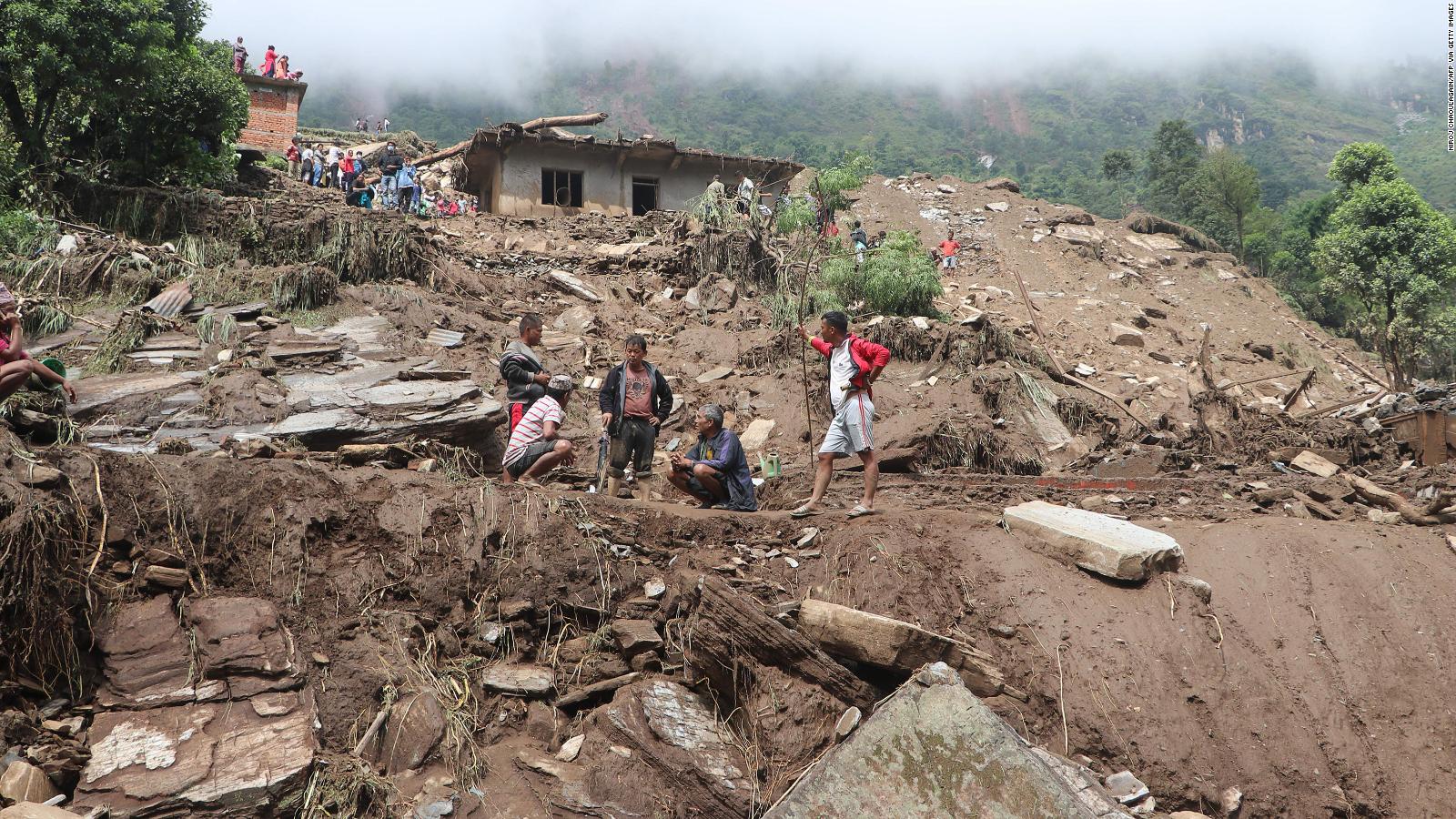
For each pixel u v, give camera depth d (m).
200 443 8.44
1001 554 6.93
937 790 4.78
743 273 18.62
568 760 5.37
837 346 7.68
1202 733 5.97
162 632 5.25
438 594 6.02
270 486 6.04
